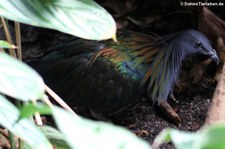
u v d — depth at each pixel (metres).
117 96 6.18
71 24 2.54
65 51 6.27
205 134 1.62
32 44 7.85
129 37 6.36
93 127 1.72
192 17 8.16
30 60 6.44
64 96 6.22
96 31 2.55
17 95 2.02
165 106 6.59
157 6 8.55
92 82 6.11
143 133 6.28
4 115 2.13
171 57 6.35
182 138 1.72
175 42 6.39
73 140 1.69
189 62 7.49
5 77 2.07
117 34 6.43
